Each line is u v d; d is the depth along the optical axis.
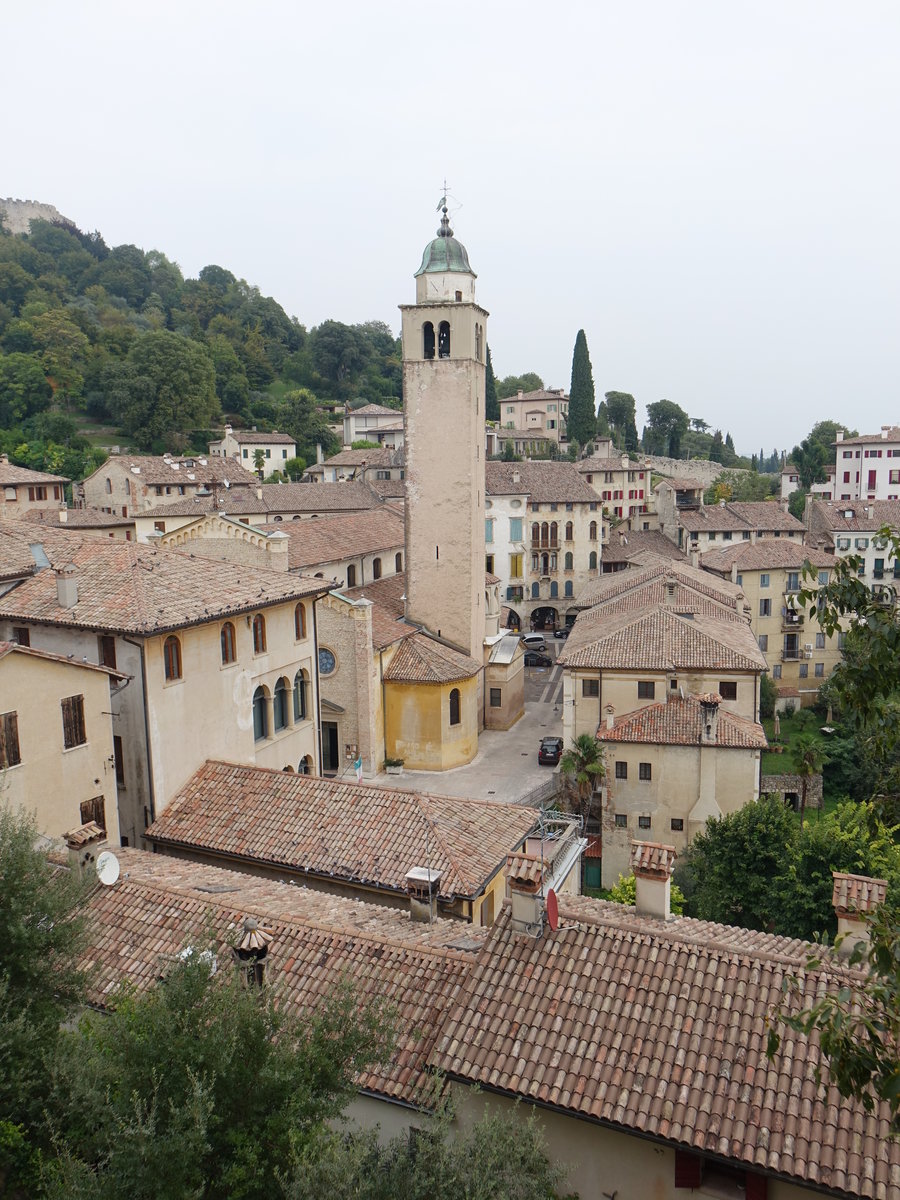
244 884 25.69
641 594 63.44
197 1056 12.71
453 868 27.12
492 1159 12.80
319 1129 12.89
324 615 54.25
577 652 51.72
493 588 71.56
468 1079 16.11
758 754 44.31
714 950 17.39
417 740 57.22
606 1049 15.95
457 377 58.81
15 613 31.56
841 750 62.31
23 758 25.89
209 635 33.81
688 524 105.06
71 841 23.80
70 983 16.42
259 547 51.16
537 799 51.81
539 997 17.22
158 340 156.88
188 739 32.88
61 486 103.75
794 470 157.62
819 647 82.38
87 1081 12.60
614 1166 15.45
